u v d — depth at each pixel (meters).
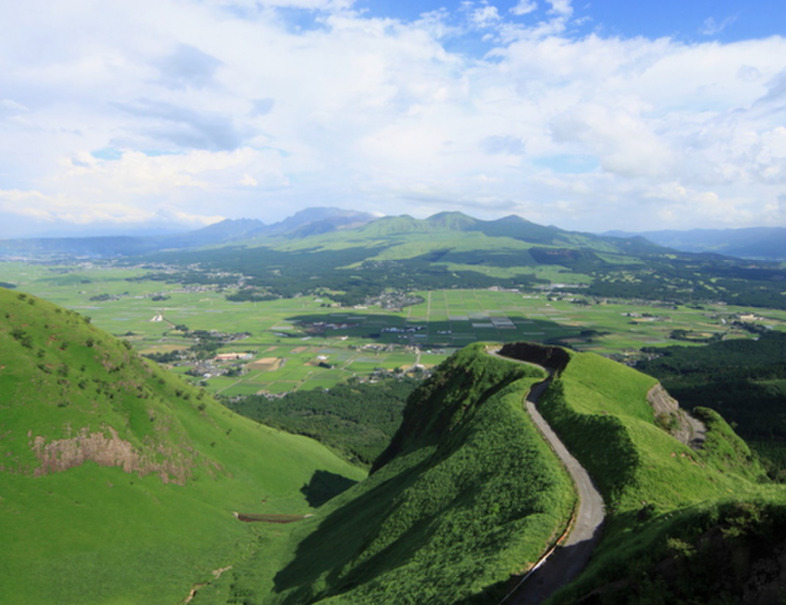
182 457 142.62
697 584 30.88
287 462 178.25
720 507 34.38
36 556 91.25
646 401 109.06
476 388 138.25
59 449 111.94
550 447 74.94
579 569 43.12
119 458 122.38
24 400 115.12
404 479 116.38
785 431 186.12
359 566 74.69
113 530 105.12
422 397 158.00
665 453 65.44
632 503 53.09
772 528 30.09
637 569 34.47
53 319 144.88
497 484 66.94
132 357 164.75
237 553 115.31
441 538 60.72
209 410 178.50
